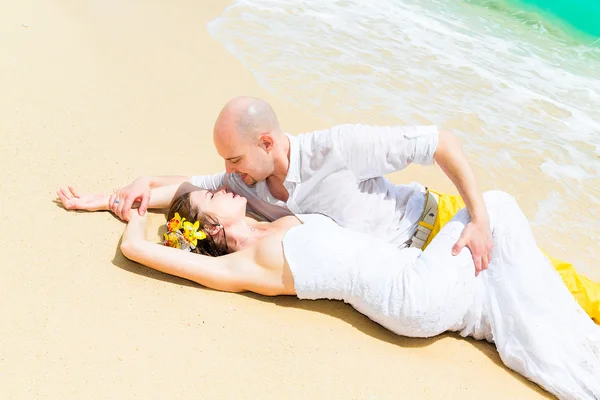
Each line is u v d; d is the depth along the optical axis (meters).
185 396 2.71
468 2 8.41
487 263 3.29
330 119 5.20
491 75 6.56
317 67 5.98
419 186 3.72
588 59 7.38
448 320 3.21
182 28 6.08
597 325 3.31
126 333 2.95
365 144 3.25
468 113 5.78
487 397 3.01
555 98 6.40
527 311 3.22
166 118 4.66
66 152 4.00
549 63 7.13
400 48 6.72
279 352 3.01
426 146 3.27
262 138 3.23
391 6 7.79
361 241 3.28
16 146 3.90
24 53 4.89
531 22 8.08
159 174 4.04
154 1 6.41
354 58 6.30
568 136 5.73
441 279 3.14
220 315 3.16
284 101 5.30
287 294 3.33
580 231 4.59
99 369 2.75
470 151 5.26
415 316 3.12
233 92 5.24
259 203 3.65
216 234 3.44
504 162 5.21
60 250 3.32
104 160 4.03
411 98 5.83
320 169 3.32
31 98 4.39
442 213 3.58
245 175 3.43
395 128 3.30
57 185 3.73
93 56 5.17
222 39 6.10
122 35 5.63
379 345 3.20
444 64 6.59
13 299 2.99
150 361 2.83
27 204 3.53
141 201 3.66
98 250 3.39
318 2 7.42
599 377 3.11
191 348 2.94
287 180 3.36
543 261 3.33
